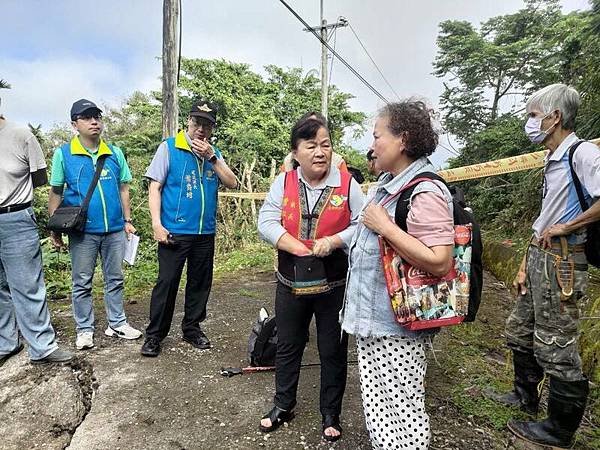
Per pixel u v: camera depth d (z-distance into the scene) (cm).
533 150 781
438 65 1614
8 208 289
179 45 571
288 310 229
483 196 824
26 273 300
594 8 539
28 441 244
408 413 174
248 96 1345
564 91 221
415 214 154
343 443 232
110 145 345
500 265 606
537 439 235
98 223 327
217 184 331
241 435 238
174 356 329
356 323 174
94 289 502
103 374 300
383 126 164
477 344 373
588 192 214
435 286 159
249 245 782
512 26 1488
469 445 233
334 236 210
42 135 752
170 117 570
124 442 233
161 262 315
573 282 223
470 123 1571
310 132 207
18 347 333
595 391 294
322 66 1352
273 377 300
